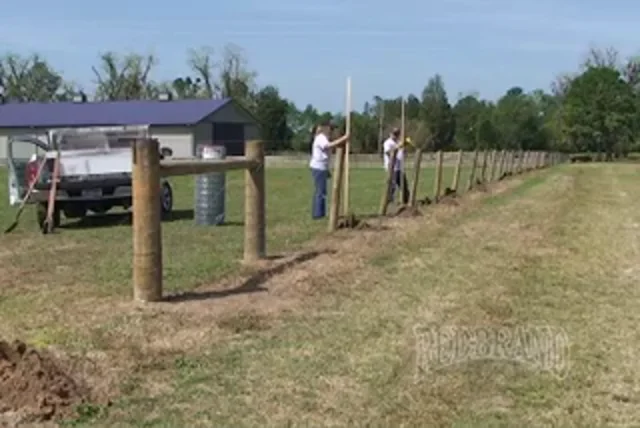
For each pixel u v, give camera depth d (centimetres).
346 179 1462
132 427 489
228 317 738
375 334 692
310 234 1336
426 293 860
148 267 791
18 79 9344
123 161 1656
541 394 550
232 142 6700
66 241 1343
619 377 585
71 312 765
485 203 2020
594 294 868
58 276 973
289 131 8588
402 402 531
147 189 778
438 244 1225
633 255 1145
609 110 8894
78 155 1614
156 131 6316
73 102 6950
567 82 10231
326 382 567
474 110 8569
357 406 524
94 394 534
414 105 7756
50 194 1524
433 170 4175
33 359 544
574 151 9162
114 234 1438
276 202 2177
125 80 9181
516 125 8350
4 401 512
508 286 902
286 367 599
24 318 746
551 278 955
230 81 9062
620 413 518
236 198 2411
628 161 7831
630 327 727
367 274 962
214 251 1155
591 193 2528
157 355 622
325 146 1580
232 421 500
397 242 1238
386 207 1650
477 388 559
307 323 727
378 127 5962
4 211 1995
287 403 529
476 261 1070
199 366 599
